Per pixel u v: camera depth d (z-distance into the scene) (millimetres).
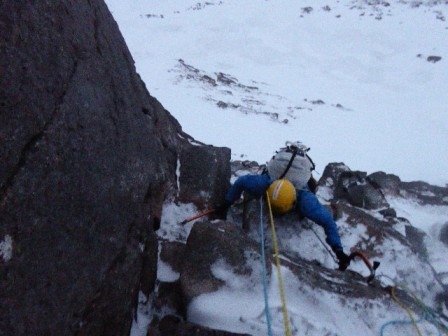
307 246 3877
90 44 2805
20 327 1856
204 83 27750
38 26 2252
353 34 46094
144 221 3061
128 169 2842
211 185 4102
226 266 3051
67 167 2248
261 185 3924
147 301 3078
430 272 4188
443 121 25766
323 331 2811
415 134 22094
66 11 2586
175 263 3365
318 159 16594
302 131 20672
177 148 4301
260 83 33250
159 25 46031
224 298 2941
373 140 20469
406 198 7496
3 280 1823
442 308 3953
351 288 3098
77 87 2459
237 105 23547
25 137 2025
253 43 41406
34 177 2031
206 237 3146
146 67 29766
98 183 2463
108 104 2783
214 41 41344
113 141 2723
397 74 38062
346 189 5770
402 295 3391
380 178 7680
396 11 51656
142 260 2980
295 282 3025
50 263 2059
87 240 2316
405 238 4441
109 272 2465
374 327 2955
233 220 4230
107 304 2432
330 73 38281
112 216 2553
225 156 4703
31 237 1981
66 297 2113
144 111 3637
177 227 3734
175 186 3990
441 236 6355
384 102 30766
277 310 2861
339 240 3666
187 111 21344
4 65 1965
